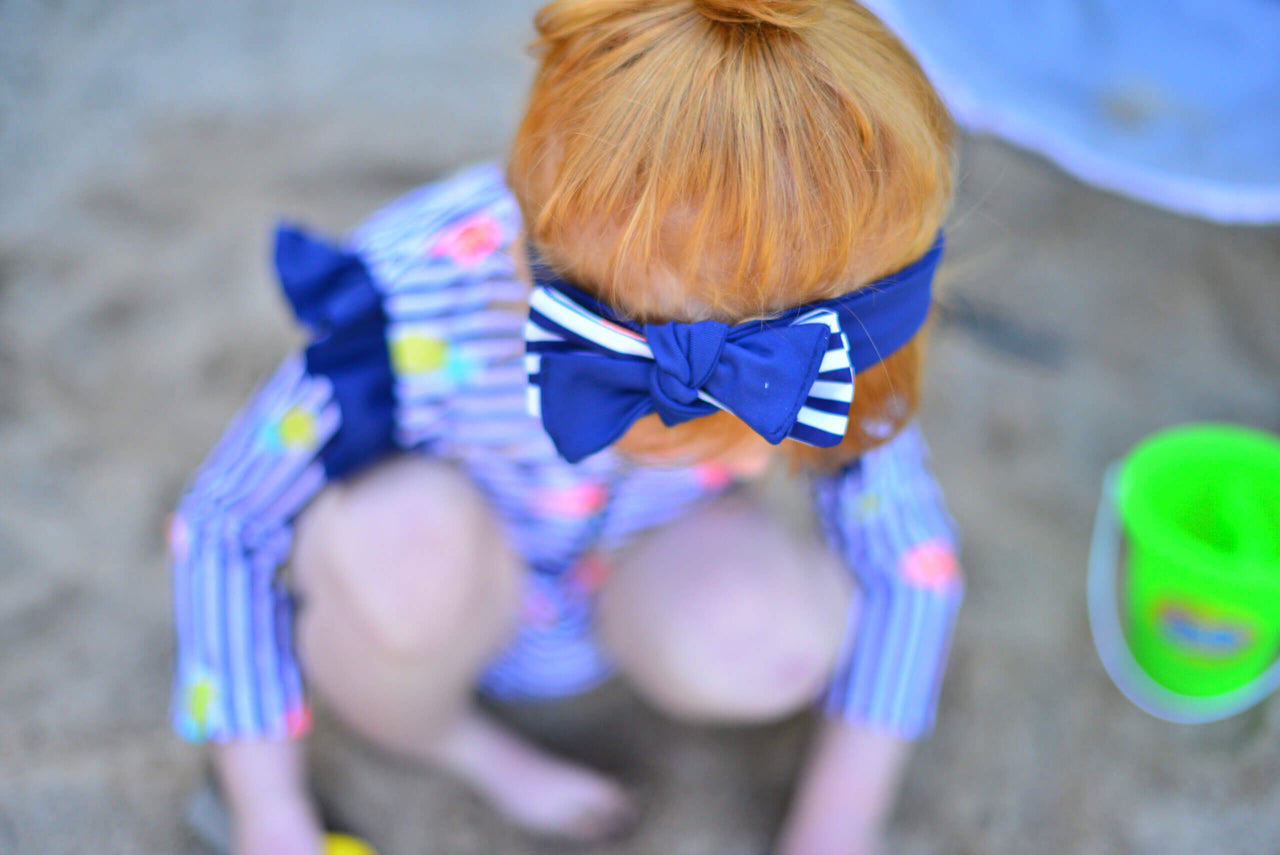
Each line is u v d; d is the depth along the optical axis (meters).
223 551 1.09
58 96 2.40
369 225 1.16
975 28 1.32
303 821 1.16
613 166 0.69
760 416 0.71
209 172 2.24
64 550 1.61
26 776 1.36
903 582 1.19
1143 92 1.27
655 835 1.36
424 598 1.06
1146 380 1.95
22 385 1.83
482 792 1.37
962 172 1.42
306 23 2.70
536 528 1.20
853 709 1.22
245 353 1.91
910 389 0.89
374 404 1.02
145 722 1.43
